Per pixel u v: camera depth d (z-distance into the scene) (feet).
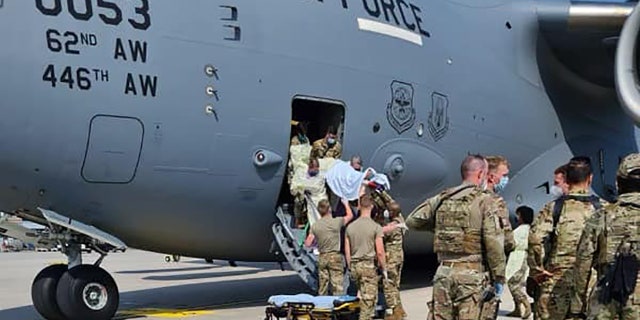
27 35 22.35
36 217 25.18
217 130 25.59
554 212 17.89
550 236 17.88
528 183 37.91
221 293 35.19
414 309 28.60
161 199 25.31
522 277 26.09
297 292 35.50
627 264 13.92
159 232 26.43
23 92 22.31
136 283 40.65
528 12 37.47
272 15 26.84
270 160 26.84
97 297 24.85
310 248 27.48
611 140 43.47
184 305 30.81
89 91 23.17
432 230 17.10
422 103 31.40
